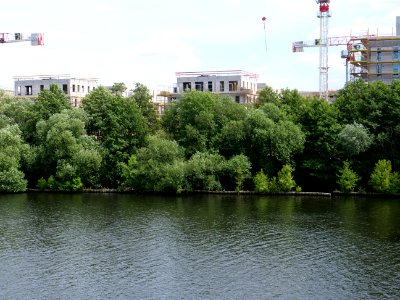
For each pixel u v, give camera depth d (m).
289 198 101.44
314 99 118.00
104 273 55.19
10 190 109.81
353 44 183.38
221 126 117.25
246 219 80.44
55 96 125.94
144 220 80.19
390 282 51.81
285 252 62.19
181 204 94.81
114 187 115.81
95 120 120.38
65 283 52.19
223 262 58.66
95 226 76.31
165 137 118.94
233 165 106.31
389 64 163.38
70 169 110.44
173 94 163.25
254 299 47.91
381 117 108.31
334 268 56.22
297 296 48.47
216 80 158.88
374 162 106.81
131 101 122.94
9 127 116.62
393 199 99.25
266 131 106.56
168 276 54.19
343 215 83.12
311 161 108.00
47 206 93.25
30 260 59.56
